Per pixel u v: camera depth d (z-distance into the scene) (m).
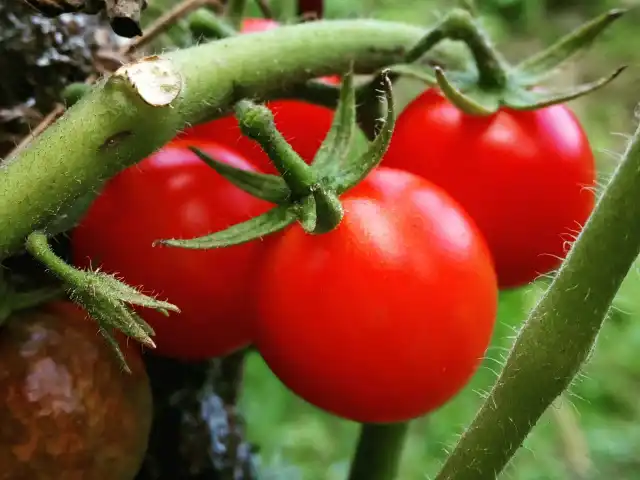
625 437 0.38
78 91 0.12
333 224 0.11
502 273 0.14
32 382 0.11
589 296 0.10
